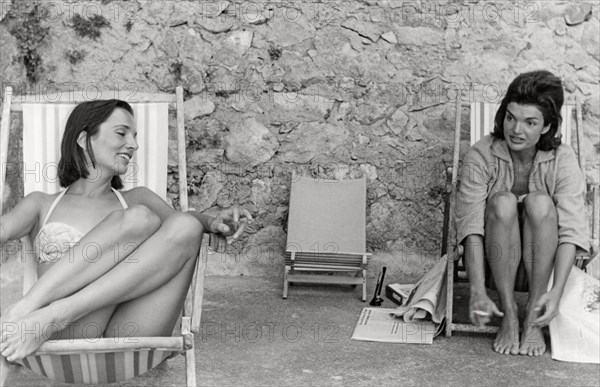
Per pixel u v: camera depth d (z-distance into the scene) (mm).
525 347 3566
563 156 3801
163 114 3426
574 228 3607
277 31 4871
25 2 4582
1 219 2900
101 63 4824
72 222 2922
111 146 2969
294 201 4758
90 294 2605
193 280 3135
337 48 4887
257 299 4449
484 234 3695
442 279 3969
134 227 2703
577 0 4797
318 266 4445
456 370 3381
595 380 3268
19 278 4305
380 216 4961
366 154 4941
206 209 4934
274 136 4922
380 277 4426
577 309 3646
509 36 4848
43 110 3322
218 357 3502
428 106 4906
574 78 4844
